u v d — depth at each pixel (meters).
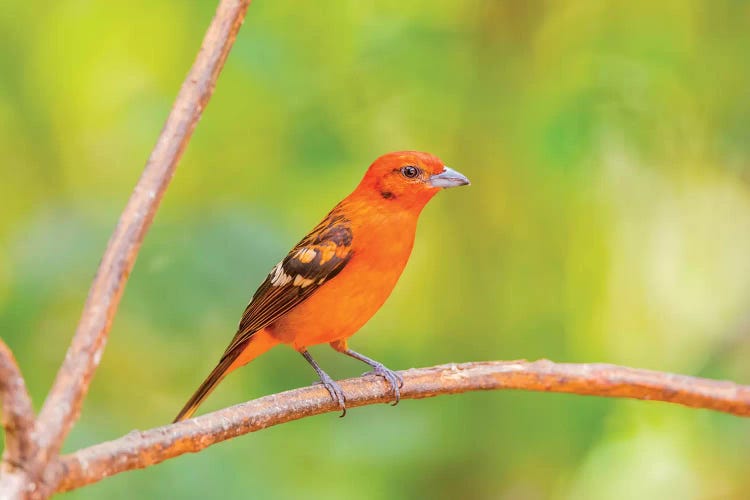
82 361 4.47
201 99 4.99
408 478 12.31
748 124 12.86
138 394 12.08
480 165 13.84
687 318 14.24
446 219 14.39
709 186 13.71
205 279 10.45
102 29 14.05
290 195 13.15
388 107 13.80
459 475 12.58
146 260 10.52
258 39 12.38
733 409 6.46
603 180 13.30
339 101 13.12
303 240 8.94
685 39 13.26
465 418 12.48
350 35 13.54
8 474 4.16
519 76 13.59
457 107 13.66
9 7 13.39
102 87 14.38
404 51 13.25
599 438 12.37
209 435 5.77
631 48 13.01
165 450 5.40
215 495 10.77
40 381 10.78
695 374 12.70
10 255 11.09
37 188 13.89
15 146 13.74
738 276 14.04
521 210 13.87
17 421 4.12
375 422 11.74
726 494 13.89
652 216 13.85
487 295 13.93
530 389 6.92
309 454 11.73
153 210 4.79
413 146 14.16
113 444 5.09
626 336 14.41
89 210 11.45
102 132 14.35
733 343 12.91
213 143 13.05
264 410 6.39
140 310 10.36
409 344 13.30
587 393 6.73
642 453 14.02
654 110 12.80
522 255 13.95
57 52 14.02
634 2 13.43
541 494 12.92
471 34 13.78
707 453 13.47
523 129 12.71
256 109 12.95
